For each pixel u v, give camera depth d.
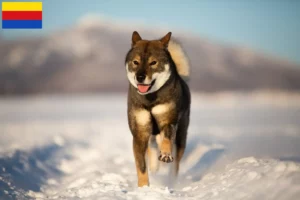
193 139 15.79
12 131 21.89
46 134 20.06
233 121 26.59
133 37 9.10
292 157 8.64
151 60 8.23
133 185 8.79
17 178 9.45
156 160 9.61
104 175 9.62
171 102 8.39
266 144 13.41
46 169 11.32
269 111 38.34
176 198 6.86
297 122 25.33
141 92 8.02
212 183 7.57
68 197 7.38
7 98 100.88
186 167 10.80
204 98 78.94
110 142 17.78
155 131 8.80
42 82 181.12
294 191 5.70
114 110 43.25
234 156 10.17
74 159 13.47
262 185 6.34
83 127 24.62
